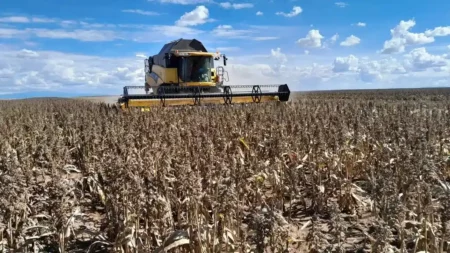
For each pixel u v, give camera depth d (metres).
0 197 5.43
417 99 34.50
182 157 7.98
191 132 10.95
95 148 10.41
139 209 5.48
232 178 6.65
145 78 26.73
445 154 9.88
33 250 5.75
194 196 5.51
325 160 8.74
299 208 8.00
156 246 5.61
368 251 5.80
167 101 18.11
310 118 13.09
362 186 8.67
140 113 15.41
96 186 8.18
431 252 5.22
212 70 22.73
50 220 5.68
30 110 23.53
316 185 7.93
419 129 9.76
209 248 5.23
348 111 15.32
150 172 6.89
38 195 7.22
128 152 8.20
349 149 9.37
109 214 6.28
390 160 8.24
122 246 5.34
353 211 7.50
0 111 23.94
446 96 38.91
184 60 21.86
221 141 9.30
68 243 5.99
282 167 8.52
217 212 5.53
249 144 10.89
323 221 7.15
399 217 5.07
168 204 5.94
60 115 19.30
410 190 6.45
